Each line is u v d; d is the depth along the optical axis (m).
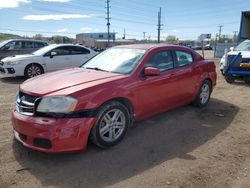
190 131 5.31
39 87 4.21
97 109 4.16
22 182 3.53
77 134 3.93
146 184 3.52
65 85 4.23
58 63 11.66
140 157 4.23
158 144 4.70
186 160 4.15
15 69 10.88
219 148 4.59
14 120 4.15
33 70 11.20
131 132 5.19
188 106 6.94
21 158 4.11
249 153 4.43
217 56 35.09
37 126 3.84
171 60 5.80
